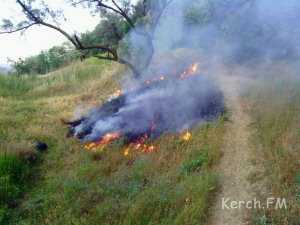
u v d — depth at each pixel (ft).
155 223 27.07
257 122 38.50
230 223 26.21
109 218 29.01
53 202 32.71
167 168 34.91
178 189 29.99
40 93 80.07
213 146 35.70
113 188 32.63
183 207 27.94
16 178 37.81
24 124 55.01
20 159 40.57
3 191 34.32
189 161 34.47
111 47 57.11
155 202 29.17
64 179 36.22
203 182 29.89
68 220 29.68
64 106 65.67
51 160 42.47
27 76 93.81
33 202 33.32
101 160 39.91
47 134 50.06
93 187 33.55
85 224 28.78
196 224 26.30
